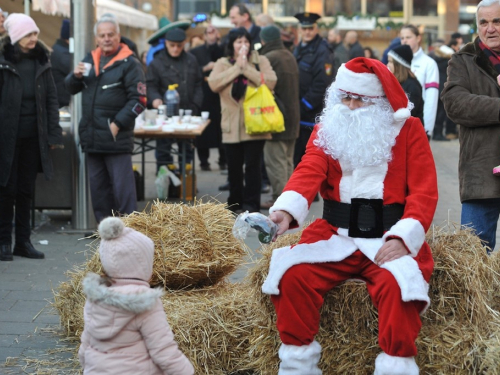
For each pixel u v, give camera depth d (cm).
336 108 394
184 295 464
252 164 845
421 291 354
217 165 1320
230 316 436
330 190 399
